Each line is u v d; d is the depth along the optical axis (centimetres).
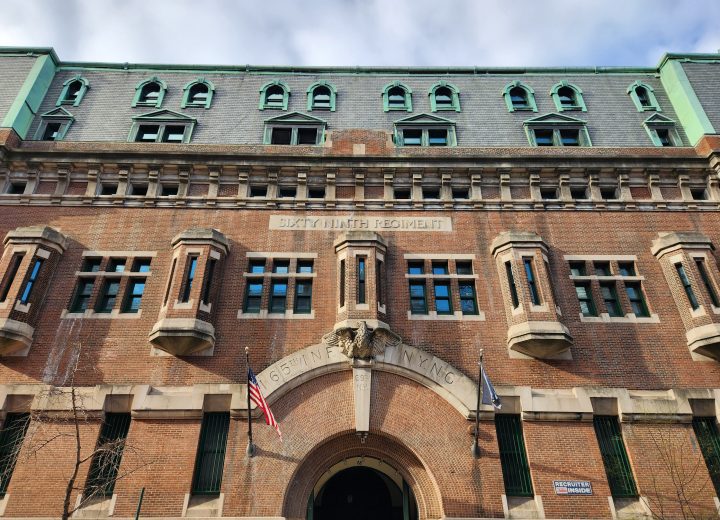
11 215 2119
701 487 1619
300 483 1675
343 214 2181
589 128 2572
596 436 1730
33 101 2520
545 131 2561
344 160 2272
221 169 2255
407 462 1719
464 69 2902
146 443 1652
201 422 1708
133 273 2003
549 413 1728
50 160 2211
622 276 2056
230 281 1995
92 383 1762
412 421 1727
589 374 1823
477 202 2216
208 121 2550
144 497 1568
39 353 1816
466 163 2289
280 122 2522
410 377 1798
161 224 2127
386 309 1936
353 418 1725
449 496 1606
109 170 2241
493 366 1833
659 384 1808
